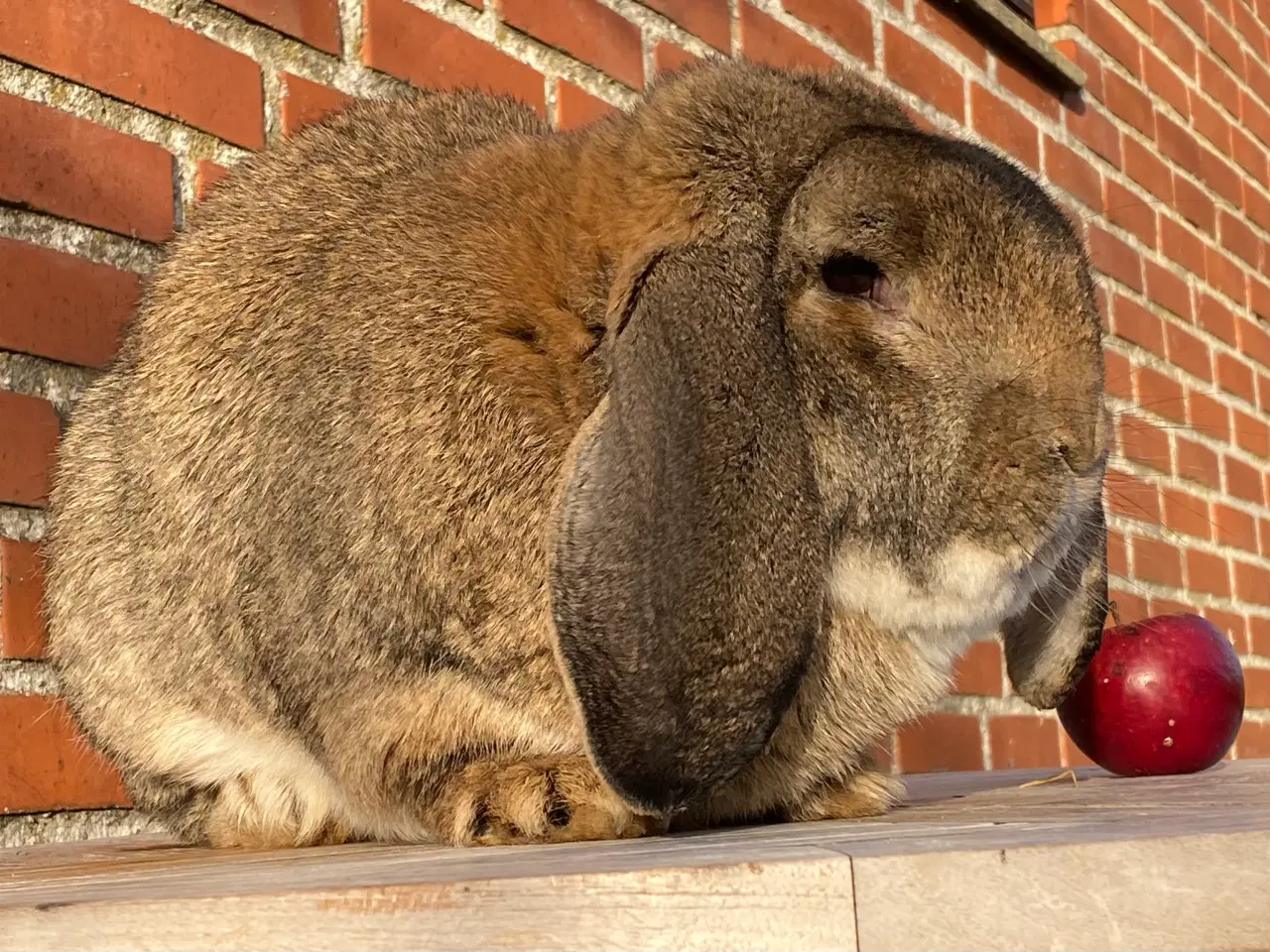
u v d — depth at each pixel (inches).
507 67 48.3
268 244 36.8
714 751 31.5
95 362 40.2
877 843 26.2
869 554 33.8
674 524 31.5
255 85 43.2
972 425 33.5
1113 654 43.5
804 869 24.2
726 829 33.3
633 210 34.3
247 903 25.6
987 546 33.7
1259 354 84.7
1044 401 33.6
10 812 38.4
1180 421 73.2
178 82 41.7
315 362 34.7
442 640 33.0
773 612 31.9
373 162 38.0
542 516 33.0
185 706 36.2
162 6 41.6
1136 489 66.9
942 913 24.5
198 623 35.6
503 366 33.5
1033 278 33.7
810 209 33.6
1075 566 38.1
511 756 33.1
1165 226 75.6
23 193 39.0
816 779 35.0
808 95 35.7
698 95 35.3
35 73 39.4
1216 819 28.2
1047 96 67.2
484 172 36.3
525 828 31.9
